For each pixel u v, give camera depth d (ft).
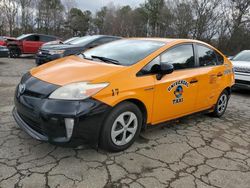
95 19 190.80
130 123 11.32
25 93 10.44
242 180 10.03
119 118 10.74
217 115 17.37
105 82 10.14
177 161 10.97
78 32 175.11
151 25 155.53
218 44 94.22
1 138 11.70
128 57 12.25
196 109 14.88
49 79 10.48
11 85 22.89
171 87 12.50
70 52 30.73
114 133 10.75
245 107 21.26
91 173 9.57
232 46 92.07
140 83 11.10
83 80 10.02
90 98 9.68
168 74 12.46
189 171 10.30
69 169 9.71
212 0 94.63
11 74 28.86
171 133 13.94
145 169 10.14
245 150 12.68
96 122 9.86
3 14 132.67
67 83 9.93
